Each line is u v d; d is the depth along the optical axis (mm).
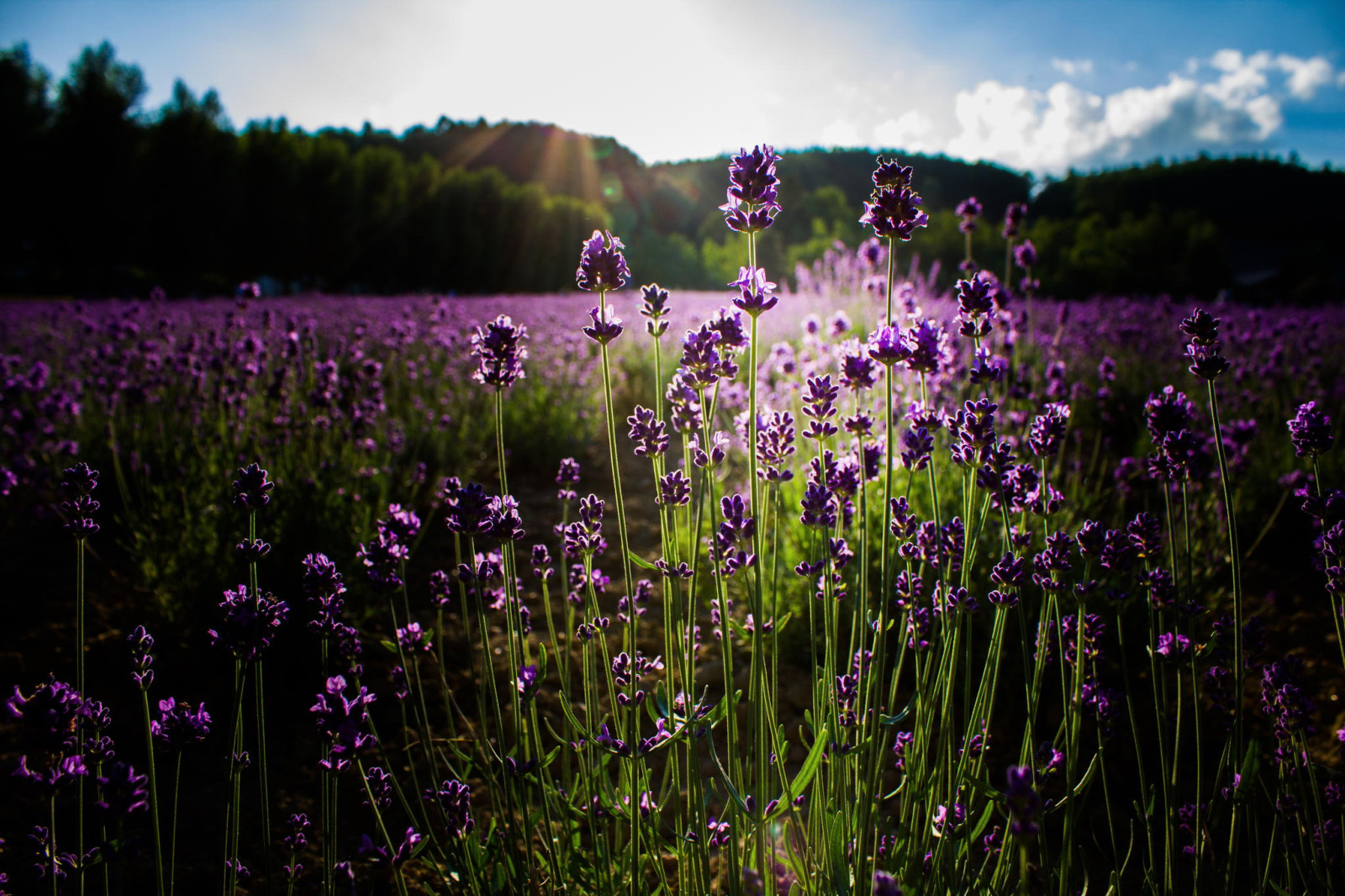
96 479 1389
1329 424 1509
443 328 8578
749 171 1320
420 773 2350
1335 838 1682
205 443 4113
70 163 27953
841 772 1396
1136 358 6699
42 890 1754
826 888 1384
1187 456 1594
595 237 1362
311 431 3953
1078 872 1945
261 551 1520
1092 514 3520
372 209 37312
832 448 3518
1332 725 2480
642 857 1551
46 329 7566
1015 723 2662
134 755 2371
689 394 1671
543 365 7344
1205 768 2352
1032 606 2711
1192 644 1492
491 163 109688
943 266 25312
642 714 2719
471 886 1524
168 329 6539
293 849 1575
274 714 2658
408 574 3764
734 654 3117
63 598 3289
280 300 15305
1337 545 1454
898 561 2598
